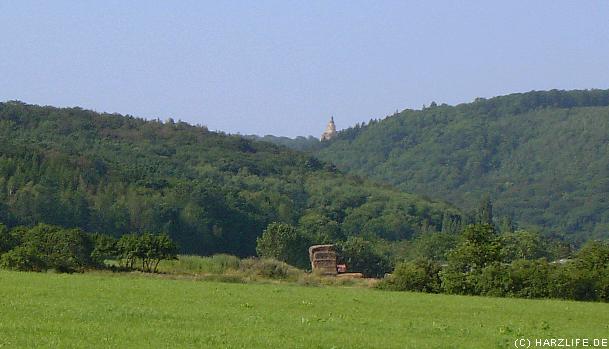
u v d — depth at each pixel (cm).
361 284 14325
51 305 7106
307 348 5450
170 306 7650
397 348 5672
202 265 15288
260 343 5522
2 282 9525
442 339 6241
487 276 12769
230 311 7456
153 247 14638
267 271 14838
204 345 5344
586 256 12875
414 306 9369
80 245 14125
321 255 19300
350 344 5719
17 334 5409
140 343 5312
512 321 8100
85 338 5400
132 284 10388
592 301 12269
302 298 9538
